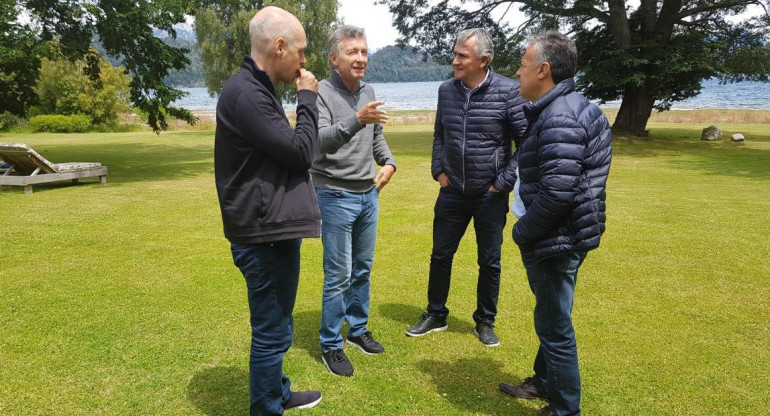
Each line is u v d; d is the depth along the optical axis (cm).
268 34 198
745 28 1972
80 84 3400
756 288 419
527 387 265
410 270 474
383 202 803
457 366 297
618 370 289
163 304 380
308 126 204
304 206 207
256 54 202
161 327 340
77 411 246
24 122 3212
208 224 644
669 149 1645
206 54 3111
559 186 206
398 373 288
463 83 316
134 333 331
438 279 337
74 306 375
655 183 990
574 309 378
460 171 315
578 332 339
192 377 278
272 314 214
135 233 595
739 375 284
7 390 262
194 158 1534
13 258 492
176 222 654
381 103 236
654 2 1817
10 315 357
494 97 306
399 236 596
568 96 217
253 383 220
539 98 219
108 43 1173
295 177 208
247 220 201
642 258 502
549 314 228
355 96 293
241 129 195
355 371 290
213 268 467
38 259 489
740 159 1384
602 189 217
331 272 285
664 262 489
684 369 290
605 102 2044
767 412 249
